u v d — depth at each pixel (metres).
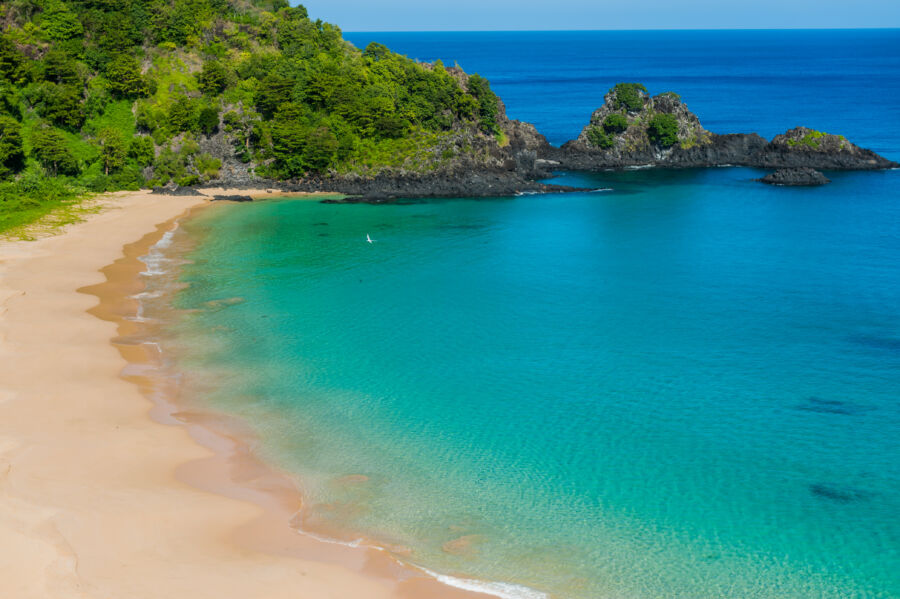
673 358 73.81
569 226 127.94
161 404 62.41
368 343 76.69
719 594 42.12
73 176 138.50
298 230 121.12
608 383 68.31
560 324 82.88
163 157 144.38
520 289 94.69
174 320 81.06
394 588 41.81
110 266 97.88
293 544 45.22
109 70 146.62
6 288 86.75
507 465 54.88
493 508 49.75
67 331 75.38
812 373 70.38
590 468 54.56
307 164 148.25
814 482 53.03
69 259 99.38
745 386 67.81
